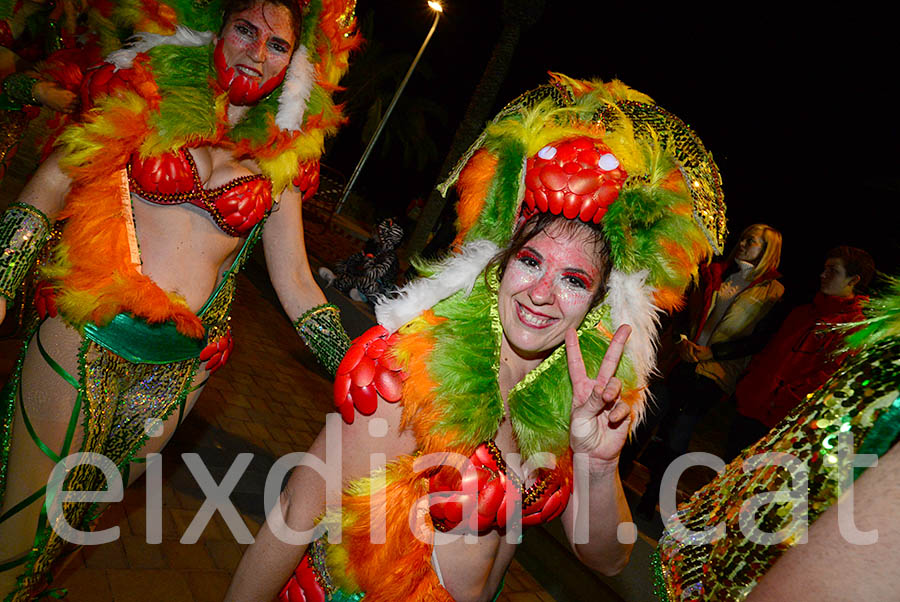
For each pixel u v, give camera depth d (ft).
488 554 4.72
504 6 34.55
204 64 5.88
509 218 4.62
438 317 4.64
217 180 5.98
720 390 13.64
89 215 5.48
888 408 2.64
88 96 5.75
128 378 5.81
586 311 4.63
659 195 4.57
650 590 12.33
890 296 3.04
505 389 4.84
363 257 24.57
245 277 25.55
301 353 19.77
